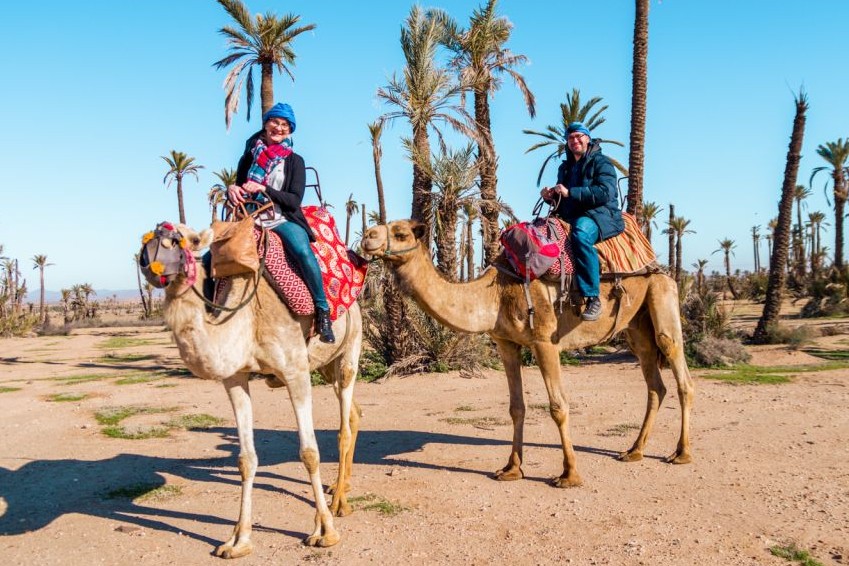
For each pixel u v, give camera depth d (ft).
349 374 20.71
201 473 24.81
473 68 63.57
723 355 50.39
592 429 30.07
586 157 23.48
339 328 19.54
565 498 20.79
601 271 23.18
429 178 51.13
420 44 56.03
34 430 33.30
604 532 17.85
